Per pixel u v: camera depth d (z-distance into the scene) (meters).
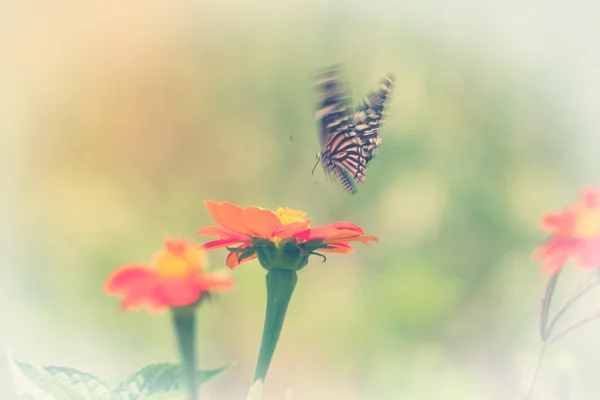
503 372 1.26
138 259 1.58
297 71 1.73
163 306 0.81
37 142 1.72
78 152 1.70
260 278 1.47
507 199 1.60
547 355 1.01
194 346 0.81
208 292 0.81
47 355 1.33
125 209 1.64
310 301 1.48
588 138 1.69
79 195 1.64
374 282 1.50
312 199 1.62
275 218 0.77
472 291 1.49
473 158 1.63
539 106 1.71
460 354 1.38
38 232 1.62
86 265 1.58
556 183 1.65
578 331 1.04
